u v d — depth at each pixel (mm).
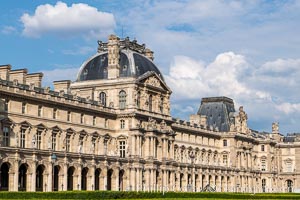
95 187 163750
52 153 144875
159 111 193750
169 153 194125
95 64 191625
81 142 169750
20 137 148750
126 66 186750
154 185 182125
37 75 159500
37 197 115562
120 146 182500
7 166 137375
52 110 159375
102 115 178500
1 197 111375
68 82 177125
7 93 143875
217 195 146000
